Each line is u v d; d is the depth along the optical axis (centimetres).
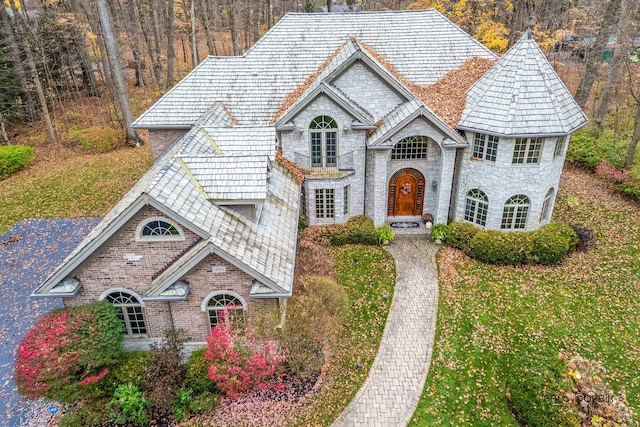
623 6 3259
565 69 4834
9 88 3794
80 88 4828
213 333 1562
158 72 4716
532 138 2194
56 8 4322
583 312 1986
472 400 1592
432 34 2680
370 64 2302
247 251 1549
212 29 6169
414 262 2373
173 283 1523
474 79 2492
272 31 2720
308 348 1722
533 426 1441
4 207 2862
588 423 1384
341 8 6862
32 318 1983
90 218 2742
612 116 3688
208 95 2562
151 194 1428
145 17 4944
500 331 1894
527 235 2342
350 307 2050
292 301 1827
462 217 2548
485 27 4000
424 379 1686
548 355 1672
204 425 1516
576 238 2398
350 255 2442
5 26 3612
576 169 3362
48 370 1418
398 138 2358
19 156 3300
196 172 1686
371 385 1662
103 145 3697
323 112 2317
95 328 1527
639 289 2108
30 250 2452
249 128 2089
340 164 2464
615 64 3397
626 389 1619
